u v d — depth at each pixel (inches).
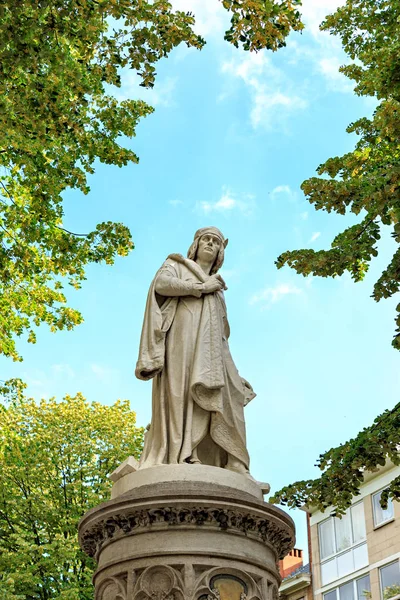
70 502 928.9
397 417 466.3
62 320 682.2
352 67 617.0
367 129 587.8
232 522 286.5
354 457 463.5
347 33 628.4
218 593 275.4
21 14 398.9
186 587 272.5
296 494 481.4
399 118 476.7
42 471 927.0
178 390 321.7
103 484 943.7
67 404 1007.0
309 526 1299.2
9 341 691.4
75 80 473.4
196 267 351.9
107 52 454.0
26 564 833.5
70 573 840.9
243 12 412.2
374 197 404.8
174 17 440.5
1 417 886.4
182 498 283.1
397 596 1115.9
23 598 749.3
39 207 576.4
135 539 285.1
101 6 416.8
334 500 476.1
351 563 1202.6
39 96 456.4
